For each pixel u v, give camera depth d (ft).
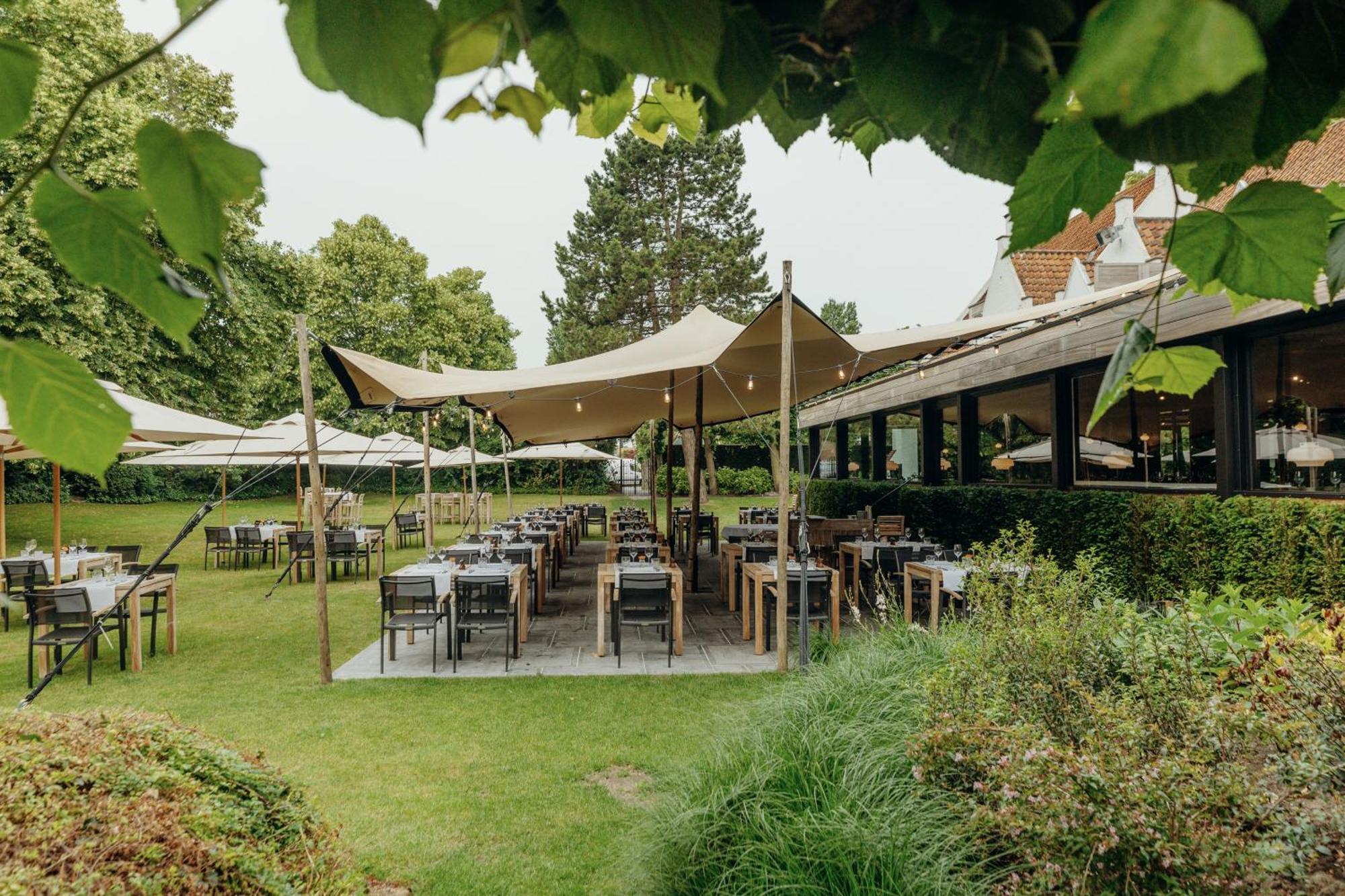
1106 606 12.23
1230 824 7.65
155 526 64.59
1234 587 13.26
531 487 106.01
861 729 11.39
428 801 13.43
